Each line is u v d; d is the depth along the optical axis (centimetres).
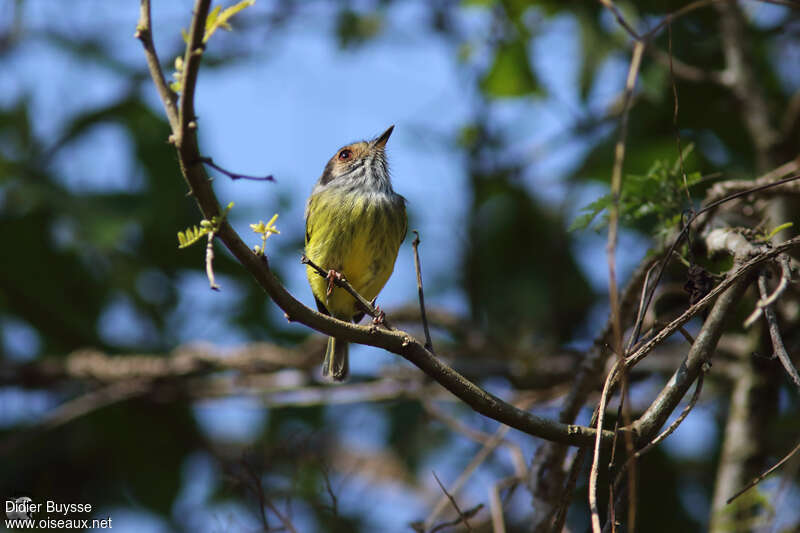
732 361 962
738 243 599
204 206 469
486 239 1194
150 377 1102
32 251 1128
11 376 1107
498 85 1193
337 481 1127
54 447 1187
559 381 1032
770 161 927
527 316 1160
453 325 1105
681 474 1062
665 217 679
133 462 1198
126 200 1124
